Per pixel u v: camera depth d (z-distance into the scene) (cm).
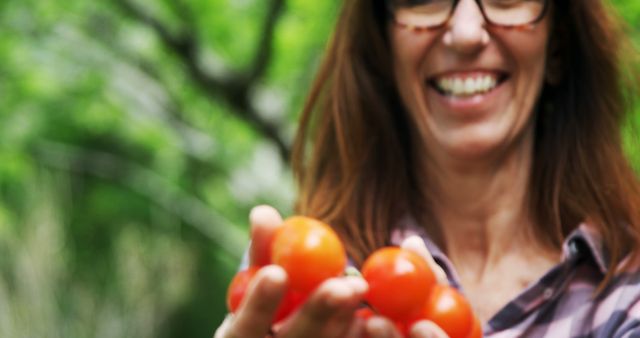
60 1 889
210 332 1280
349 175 274
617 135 269
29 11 896
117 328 1198
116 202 1238
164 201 1185
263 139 942
